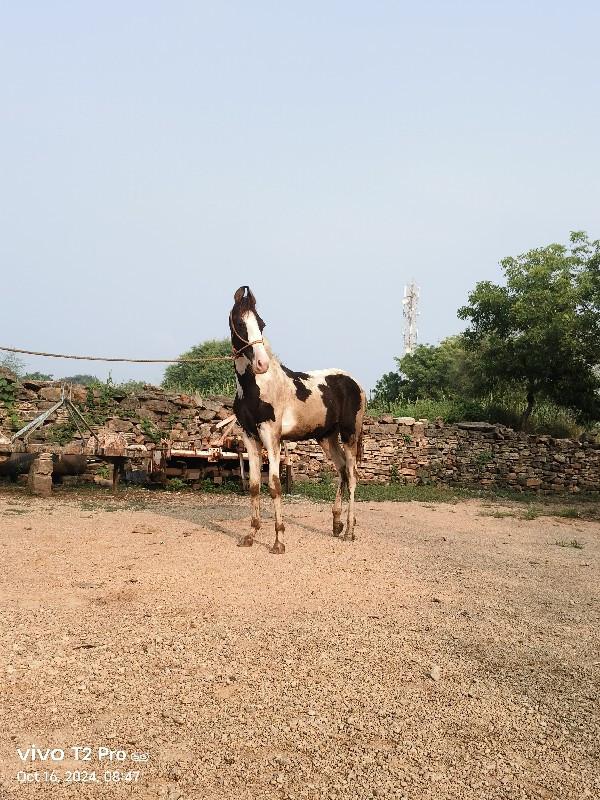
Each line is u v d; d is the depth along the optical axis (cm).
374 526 1045
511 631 539
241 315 779
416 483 1830
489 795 312
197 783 311
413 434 1853
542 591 679
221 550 765
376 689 415
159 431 1528
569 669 466
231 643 476
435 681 432
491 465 1895
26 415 1410
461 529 1098
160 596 578
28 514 975
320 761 332
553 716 393
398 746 351
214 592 597
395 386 3544
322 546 824
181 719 364
